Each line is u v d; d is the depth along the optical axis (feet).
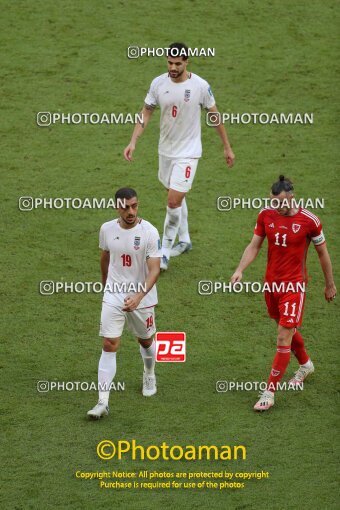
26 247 142.61
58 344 123.85
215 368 119.85
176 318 128.57
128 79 183.83
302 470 103.81
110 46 192.13
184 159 136.26
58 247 142.82
